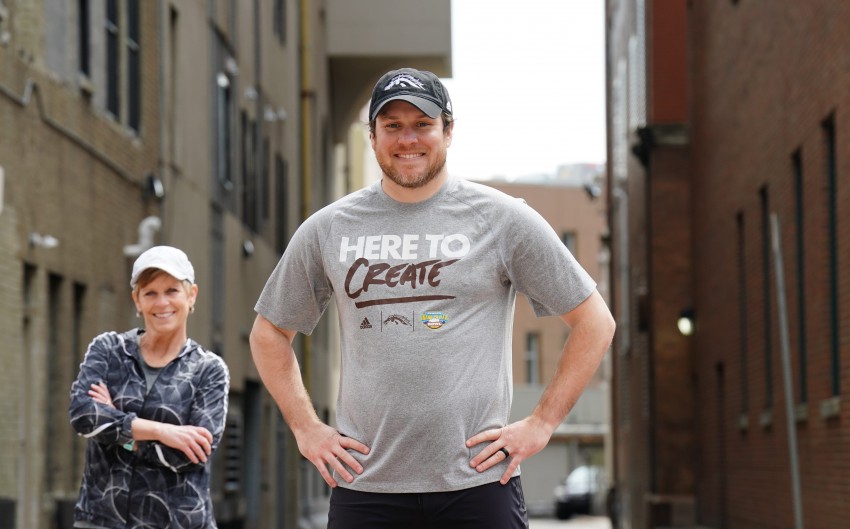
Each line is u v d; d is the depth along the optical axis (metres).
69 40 13.45
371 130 4.46
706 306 25.45
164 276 5.62
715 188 23.75
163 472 5.54
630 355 35.03
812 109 14.79
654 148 28.47
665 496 28.03
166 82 17.59
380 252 4.38
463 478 4.32
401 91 4.31
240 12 23.22
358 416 4.39
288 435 27.80
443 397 4.30
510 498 4.38
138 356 5.66
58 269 12.92
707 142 24.80
